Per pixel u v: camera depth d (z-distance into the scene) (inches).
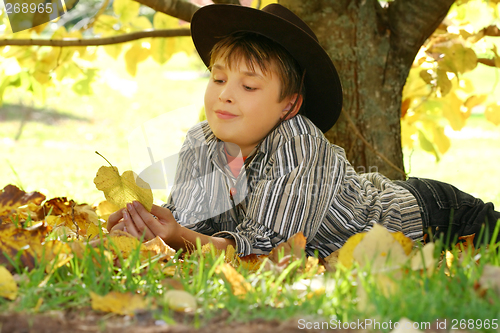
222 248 65.9
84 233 71.9
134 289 44.2
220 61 73.0
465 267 47.6
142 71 712.4
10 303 40.1
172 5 106.3
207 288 43.4
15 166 220.8
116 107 454.6
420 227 77.3
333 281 48.1
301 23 80.9
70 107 447.8
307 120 76.2
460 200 82.6
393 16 103.6
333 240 73.2
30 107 388.2
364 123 104.7
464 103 132.6
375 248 47.0
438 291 39.9
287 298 40.5
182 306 39.4
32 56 127.0
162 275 48.1
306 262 55.7
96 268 47.5
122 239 53.9
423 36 103.9
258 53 71.7
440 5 98.5
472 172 257.6
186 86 586.9
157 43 131.3
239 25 76.7
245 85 72.0
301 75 78.5
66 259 46.8
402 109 130.6
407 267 46.2
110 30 132.0
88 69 133.1
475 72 693.3
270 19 73.0
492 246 51.0
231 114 71.9
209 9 78.1
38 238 48.7
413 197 80.0
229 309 39.0
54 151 272.7
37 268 47.6
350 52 102.7
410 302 37.7
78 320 37.4
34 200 55.4
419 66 124.5
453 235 80.7
